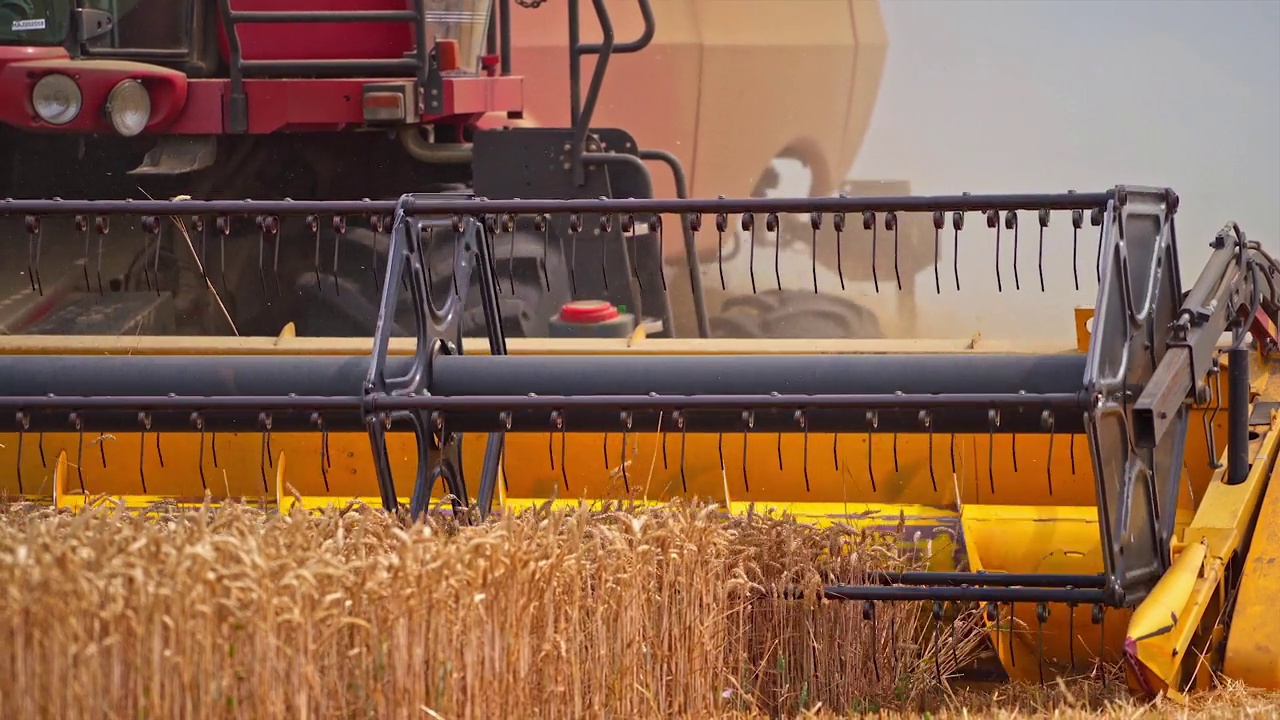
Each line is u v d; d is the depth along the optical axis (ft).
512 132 85.30
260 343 65.36
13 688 35.65
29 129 80.48
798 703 50.90
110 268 85.92
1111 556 47.03
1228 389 55.31
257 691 35.86
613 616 42.70
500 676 38.86
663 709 44.65
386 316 51.47
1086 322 61.36
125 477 67.05
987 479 63.00
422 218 58.49
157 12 84.84
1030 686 53.06
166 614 35.70
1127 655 45.98
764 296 103.81
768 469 64.08
